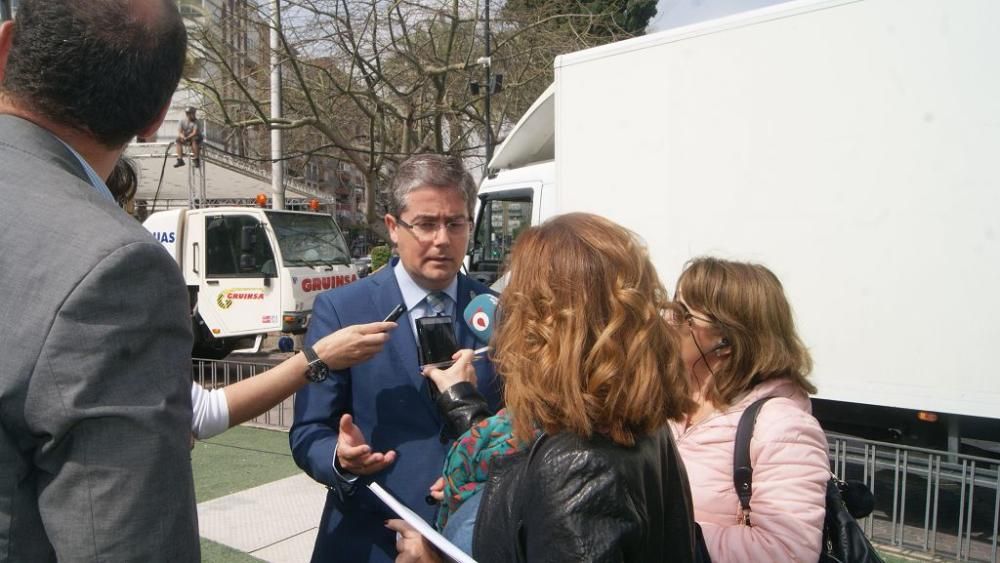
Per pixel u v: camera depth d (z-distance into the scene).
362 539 1.87
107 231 0.98
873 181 4.21
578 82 5.48
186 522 1.02
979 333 3.91
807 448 1.78
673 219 5.00
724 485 1.84
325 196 22.52
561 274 1.19
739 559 1.69
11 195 0.98
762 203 4.62
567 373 1.12
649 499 1.14
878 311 4.21
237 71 12.78
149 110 1.16
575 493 1.06
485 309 2.02
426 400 1.91
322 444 1.85
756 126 4.63
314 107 11.86
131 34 1.09
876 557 1.76
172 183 15.08
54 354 0.91
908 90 4.08
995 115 3.84
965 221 3.93
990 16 3.83
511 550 1.12
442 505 1.43
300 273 9.62
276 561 3.69
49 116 1.08
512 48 14.49
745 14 4.65
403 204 1.98
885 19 4.14
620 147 5.26
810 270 4.45
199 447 5.93
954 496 5.05
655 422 1.14
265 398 1.82
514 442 1.25
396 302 2.01
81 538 0.92
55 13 1.04
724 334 1.94
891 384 4.19
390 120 14.79
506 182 6.84
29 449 0.96
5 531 0.93
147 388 0.98
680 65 4.94
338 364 1.81
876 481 5.21
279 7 11.05
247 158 12.77
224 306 9.73
